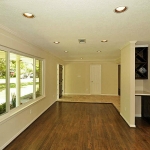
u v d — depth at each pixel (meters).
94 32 2.61
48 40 3.22
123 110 4.02
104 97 7.33
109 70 8.02
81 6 1.59
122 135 2.89
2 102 2.51
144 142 2.60
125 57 3.79
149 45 3.76
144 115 3.86
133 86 3.35
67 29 2.43
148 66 3.84
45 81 4.76
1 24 2.18
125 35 2.81
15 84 2.99
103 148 2.38
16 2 1.51
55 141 2.62
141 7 1.61
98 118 3.98
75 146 2.44
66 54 5.62
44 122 3.63
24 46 3.18
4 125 2.41
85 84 8.23
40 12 1.75
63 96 7.62
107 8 1.64
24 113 3.18
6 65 2.59
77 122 3.65
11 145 2.47
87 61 8.12
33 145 2.47
